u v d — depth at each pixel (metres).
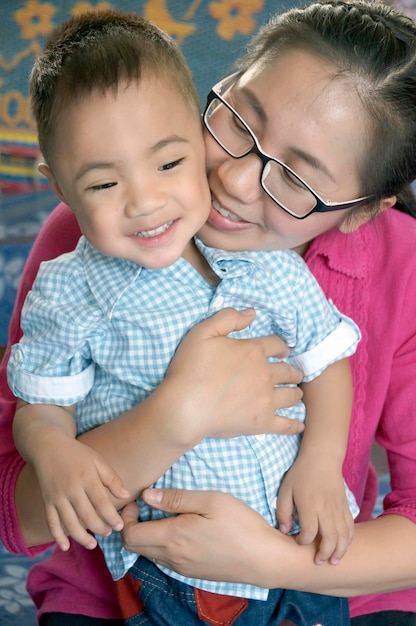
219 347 1.27
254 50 1.32
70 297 1.33
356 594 1.35
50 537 1.39
